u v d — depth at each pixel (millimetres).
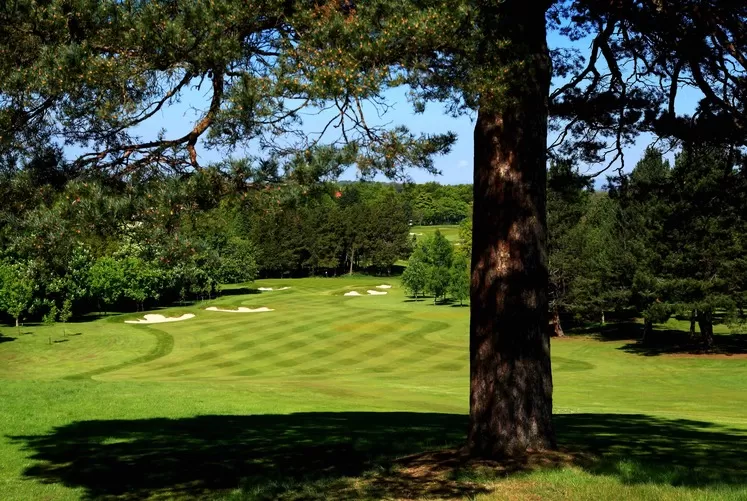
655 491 5918
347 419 13266
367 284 89688
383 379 26453
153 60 6184
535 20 7488
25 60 6188
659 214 36406
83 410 14227
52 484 8047
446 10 6398
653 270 38625
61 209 6090
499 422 7199
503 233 7270
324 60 6332
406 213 103062
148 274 55812
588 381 28141
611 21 9312
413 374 29297
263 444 9984
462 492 6113
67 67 5805
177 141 6746
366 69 6566
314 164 6371
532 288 7238
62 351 35812
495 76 6723
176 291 66188
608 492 5898
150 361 33188
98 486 7895
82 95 6164
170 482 7871
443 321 46125
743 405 20703
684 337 44719
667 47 9203
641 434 11078
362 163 6727
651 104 10242
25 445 10523
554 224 48750
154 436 11156
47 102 6395
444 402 19016
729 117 9000
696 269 37719
